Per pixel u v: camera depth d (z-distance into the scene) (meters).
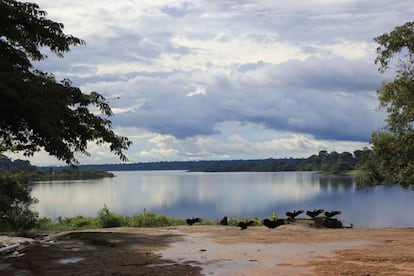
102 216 23.48
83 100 14.12
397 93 21.64
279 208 44.19
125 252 11.37
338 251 10.84
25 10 13.22
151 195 68.25
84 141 14.47
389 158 21.30
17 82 10.97
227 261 9.88
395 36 21.78
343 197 57.12
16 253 11.70
